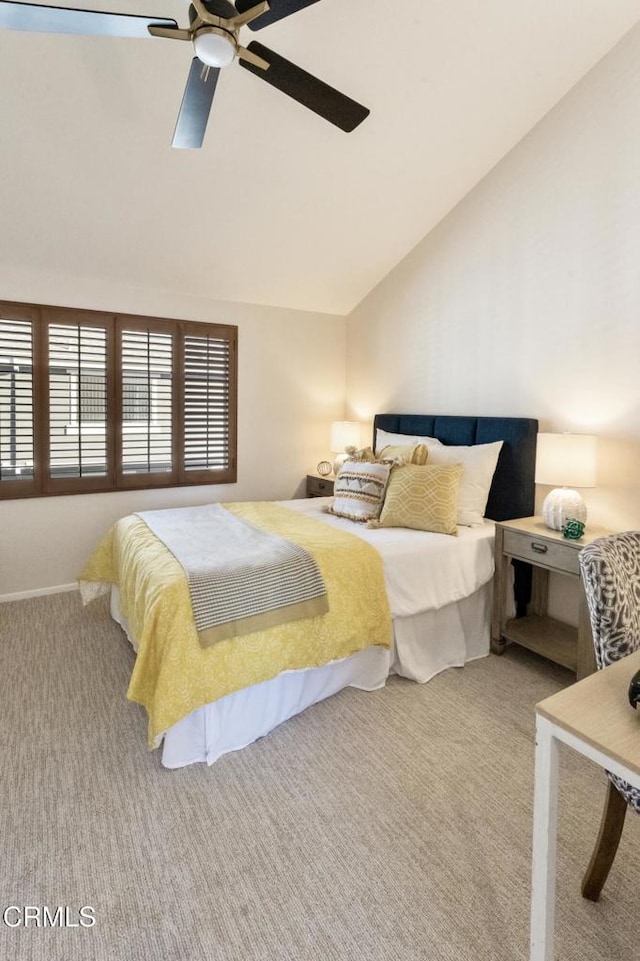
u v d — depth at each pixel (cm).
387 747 205
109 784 183
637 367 254
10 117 240
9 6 150
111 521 383
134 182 288
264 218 334
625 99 252
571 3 230
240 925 134
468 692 246
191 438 409
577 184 276
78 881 145
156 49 219
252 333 430
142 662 184
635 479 257
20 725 215
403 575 247
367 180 314
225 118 258
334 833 163
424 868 151
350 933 132
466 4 222
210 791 181
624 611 129
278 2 160
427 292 379
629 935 132
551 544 246
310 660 214
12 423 341
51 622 316
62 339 351
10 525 348
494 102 275
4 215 294
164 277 373
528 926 134
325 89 195
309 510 331
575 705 103
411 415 388
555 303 291
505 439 305
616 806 133
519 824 167
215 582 198
